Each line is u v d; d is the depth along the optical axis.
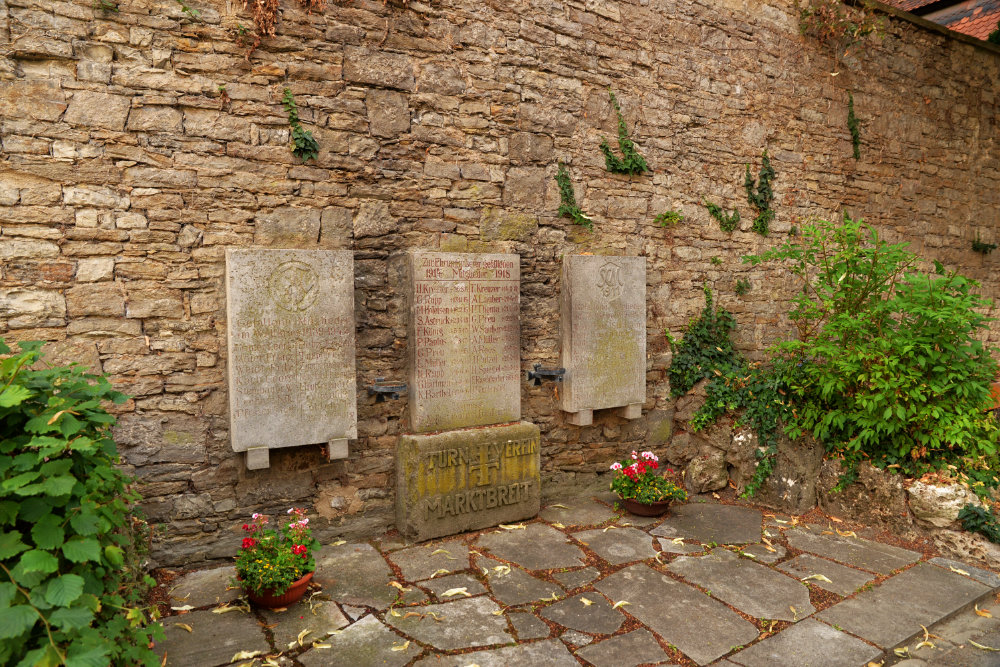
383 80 3.89
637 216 4.97
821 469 4.51
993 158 7.18
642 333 4.88
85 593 2.03
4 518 1.92
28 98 3.02
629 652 2.67
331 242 3.78
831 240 4.84
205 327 3.45
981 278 7.19
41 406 2.20
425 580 3.33
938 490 3.90
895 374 4.09
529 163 4.46
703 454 5.07
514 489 4.20
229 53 3.45
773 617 2.99
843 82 6.03
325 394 3.63
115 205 3.22
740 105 5.44
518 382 4.35
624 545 3.84
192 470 3.46
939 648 2.82
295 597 3.01
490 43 4.26
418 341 3.91
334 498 3.85
